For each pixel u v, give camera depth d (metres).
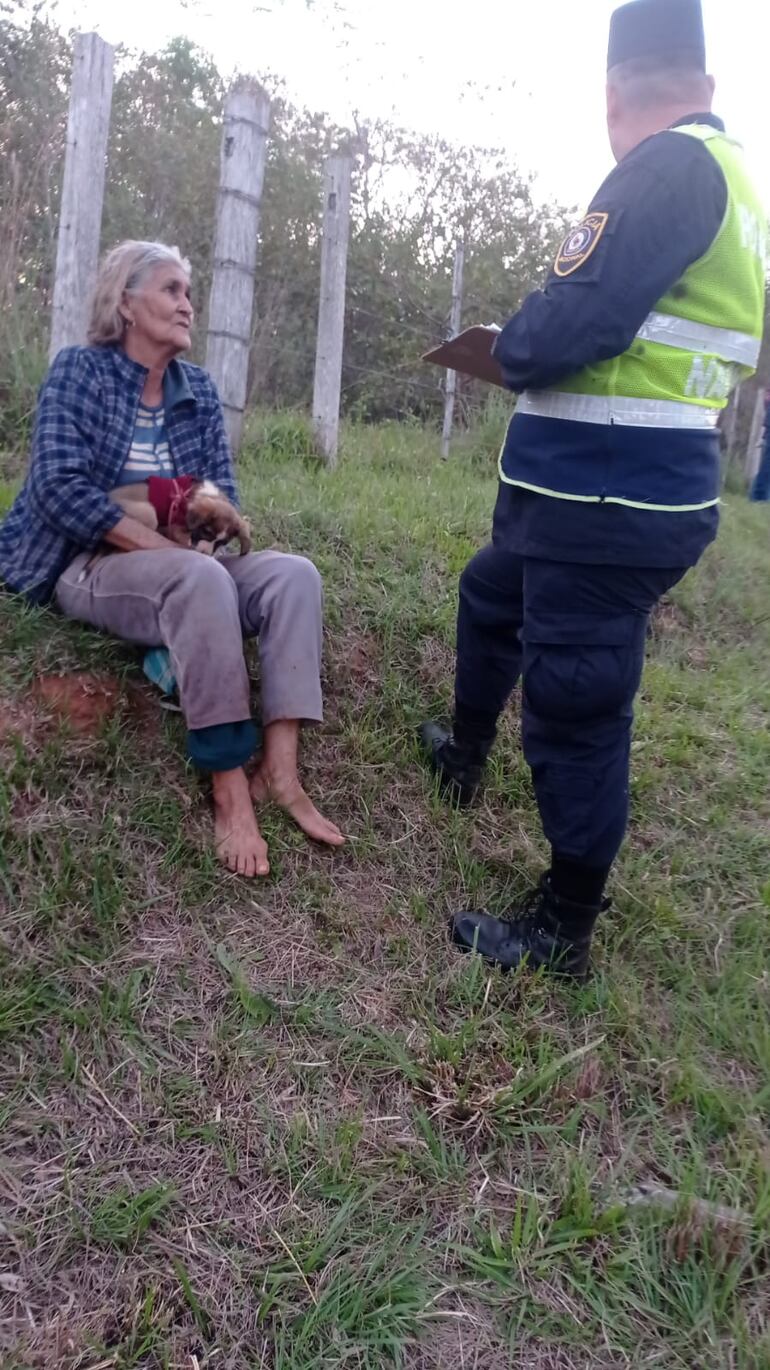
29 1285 1.65
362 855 2.73
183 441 2.89
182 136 10.32
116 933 2.28
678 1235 1.87
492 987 2.43
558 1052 2.29
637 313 1.97
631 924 2.70
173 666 2.63
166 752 2.68
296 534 3.85
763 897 2.92
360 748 3.00
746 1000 2.52
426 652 3.48
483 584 2.65
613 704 2.24
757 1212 1.92
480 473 7.15
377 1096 2.11
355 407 9.94
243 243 4.48
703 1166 2.04
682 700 4.02
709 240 2.03
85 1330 1.59
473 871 2.79
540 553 2.17
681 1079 2.21
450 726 3.26
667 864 3.04
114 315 2.72
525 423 2.20
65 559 2.79
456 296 8.45
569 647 2.20
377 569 3.84
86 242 4.39
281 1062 2.12
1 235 6.23
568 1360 1.70
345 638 3.37
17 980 2.10
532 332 2.04
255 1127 1.98
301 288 10.29
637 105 2.21
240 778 2.54
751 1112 2.19
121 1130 1.92
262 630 2.66
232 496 2.98
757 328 2.22
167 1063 2.06
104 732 2.64
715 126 2.15
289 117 11.09
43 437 2.64
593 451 2.09
